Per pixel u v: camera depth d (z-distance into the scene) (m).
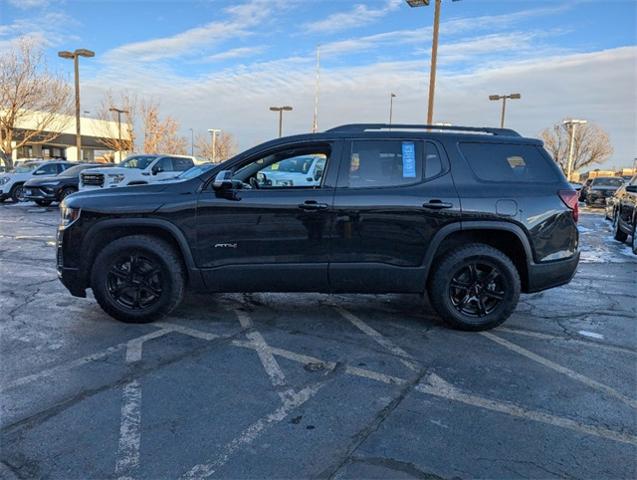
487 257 4.56
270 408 3.19
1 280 6.49
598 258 9.17
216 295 5.83
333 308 5.43
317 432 2.92
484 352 4.21
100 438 2.82
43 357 3.94
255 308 5.36
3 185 19.59
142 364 3.84
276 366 3.85
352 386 3.52
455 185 4.55
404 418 3.09
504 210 4.50
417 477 2.52
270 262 4.51
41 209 17.41
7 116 27.22
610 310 5.57
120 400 3.26
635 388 3.57
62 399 3.26
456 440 2.86
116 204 4.50
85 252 4.57
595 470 2.59
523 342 4.48
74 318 4.91
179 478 2.48
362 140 4.62
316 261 4.51
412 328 4.80
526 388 3.54
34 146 50.62
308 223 4.46
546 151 4.80
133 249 4.55
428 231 4.49
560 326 4.97
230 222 4.48
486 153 4.70
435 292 4.64
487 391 3.48
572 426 3.03
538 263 4.58
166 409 3.16
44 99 28.81
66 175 18.31
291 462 2.62
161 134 46.47
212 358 3.98
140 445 2.75
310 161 5.63
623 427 3.03
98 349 4.12
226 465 2.59
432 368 3.86
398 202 4.46
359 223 4.47
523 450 2.77
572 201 4.64
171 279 4.60
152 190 4.60
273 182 5.09
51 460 2.61
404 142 4.63
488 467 2.61
